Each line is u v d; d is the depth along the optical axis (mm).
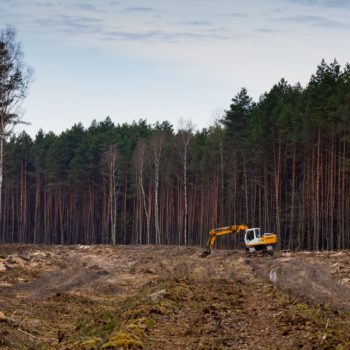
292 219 54531
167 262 34188
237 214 68562
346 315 15266
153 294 17953
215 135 74125
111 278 26172
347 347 10562
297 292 19812
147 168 80750
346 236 51344
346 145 52156
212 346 11141
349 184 51000
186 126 66812
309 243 52344
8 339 11328
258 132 61000
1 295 18953
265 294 19875
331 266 27875
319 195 54438
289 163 61844
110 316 14992
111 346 10672
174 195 84875
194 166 76812
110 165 75625
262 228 66188
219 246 68188
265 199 60094
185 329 13148
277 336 12484
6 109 33500
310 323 13383
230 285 22344
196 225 82875
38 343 11656
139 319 13453
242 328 13445
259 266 29766
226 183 72188
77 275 26531
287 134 57562
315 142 53594
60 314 16047
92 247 50344
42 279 24562
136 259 37406
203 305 16750
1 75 33594
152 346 11156
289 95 73062
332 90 54688
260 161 61125
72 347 11211
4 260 29281
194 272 27812
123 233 83938
